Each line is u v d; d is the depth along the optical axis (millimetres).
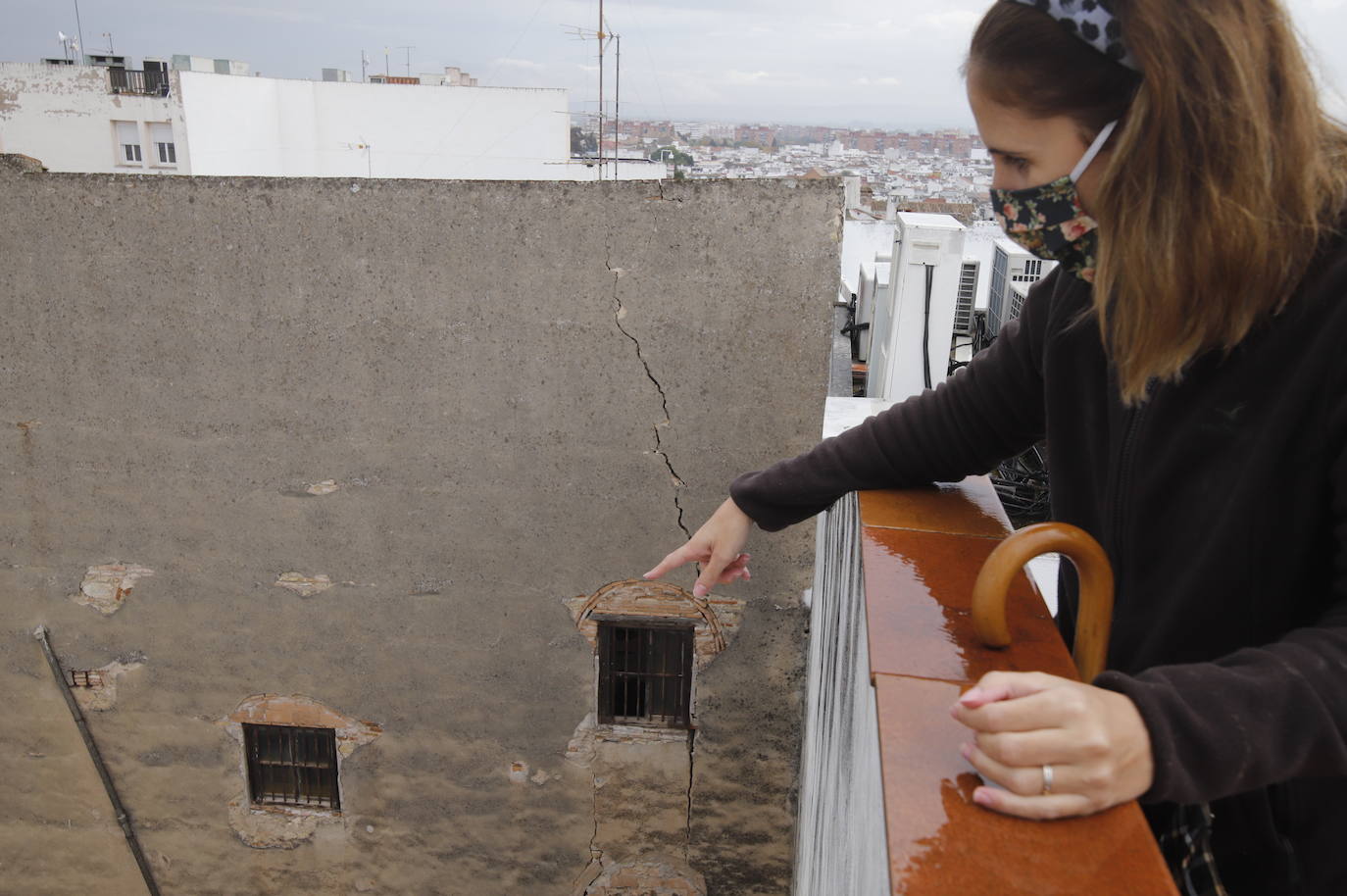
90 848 6738
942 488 1567
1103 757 685
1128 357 854
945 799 784
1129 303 839
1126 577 983
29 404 5516
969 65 927
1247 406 840
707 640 5594
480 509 5441
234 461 5512
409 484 5438
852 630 1675
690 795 6000
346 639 5879
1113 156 823
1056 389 1104
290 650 5961
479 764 6094
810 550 5344
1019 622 1083
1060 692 705
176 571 5852
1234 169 755
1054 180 910
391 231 4891
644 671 5836
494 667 5824
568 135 30344
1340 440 774
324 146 29547
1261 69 751
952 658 1014
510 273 4898
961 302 7316
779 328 4816
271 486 5551
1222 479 863
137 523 5758
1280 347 814
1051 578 4043
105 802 6574
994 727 716
